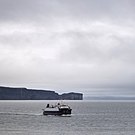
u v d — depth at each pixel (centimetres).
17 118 18212
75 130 12231
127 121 16500
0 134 10956
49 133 11206
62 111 19388
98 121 16438
